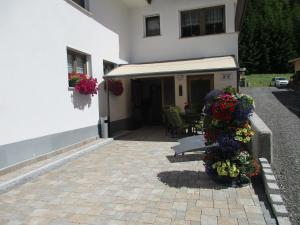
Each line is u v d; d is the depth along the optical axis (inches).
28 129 417.7
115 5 744.3
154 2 823.7
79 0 592.7
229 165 314.0
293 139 529.3
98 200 295.4
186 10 807.1
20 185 347.6
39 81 442.0
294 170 357.1
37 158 429.1
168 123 707.4
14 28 393.7
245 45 3105.3
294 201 273.4
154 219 248.5
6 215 268.4
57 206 284.7
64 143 502.9
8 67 383.2
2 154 370.6
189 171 380.5
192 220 243.9
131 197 299.4
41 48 447.8
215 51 783.1
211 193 300.4
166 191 311.3
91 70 611.5
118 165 425.1
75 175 383.2
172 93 871.1
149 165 418.0
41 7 448.5
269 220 240.1
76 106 544.4
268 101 1286.9
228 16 768.3
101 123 632.4
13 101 390.6
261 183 323.9
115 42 741.3
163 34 823.1
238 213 253.4
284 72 3078.2
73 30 541.0
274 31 3051.2
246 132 317.4
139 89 861.8
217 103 322.0
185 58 806.5
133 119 809.5
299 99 1314.0
